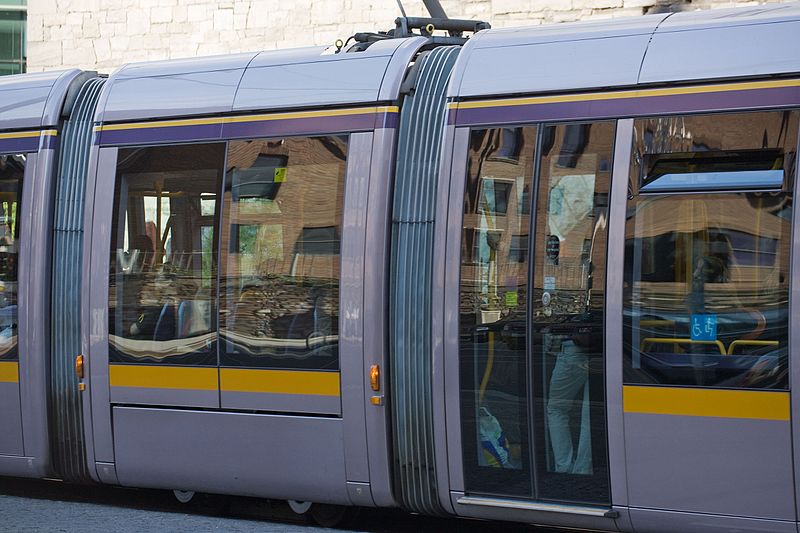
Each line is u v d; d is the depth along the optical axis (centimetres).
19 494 1216
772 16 848
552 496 892
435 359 932
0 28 2611
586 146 884
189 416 1034
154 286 1055
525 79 912
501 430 909
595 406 873
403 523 1061
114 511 1102
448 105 938
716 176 839
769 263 818
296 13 2275
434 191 948
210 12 2356
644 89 867
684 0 1939
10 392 1120
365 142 967
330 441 972
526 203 902
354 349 959
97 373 1080
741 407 821
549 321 891
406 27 1076
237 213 1020
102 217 1083
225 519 1062
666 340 848
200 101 1047
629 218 865
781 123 820
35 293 1105
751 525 820
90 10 2473
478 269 919
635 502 859
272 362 995
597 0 2011
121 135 1080
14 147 1130
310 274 984
